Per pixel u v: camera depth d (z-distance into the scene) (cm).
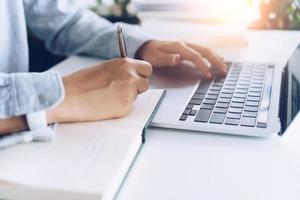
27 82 48
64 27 88
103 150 44
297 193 39
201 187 40
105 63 57
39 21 89
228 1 101
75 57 84
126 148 44
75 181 38
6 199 39
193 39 94
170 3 110
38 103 47
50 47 92
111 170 40
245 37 94
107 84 54
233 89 64
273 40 96
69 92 51
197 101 59
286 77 69
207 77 69
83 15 90
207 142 50
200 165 44
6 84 48
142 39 77
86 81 53
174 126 52
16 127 48
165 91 62
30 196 38
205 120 53
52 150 44
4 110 46
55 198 37
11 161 42
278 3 102
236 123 52
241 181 41
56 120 50
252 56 83
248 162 45
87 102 51
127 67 56
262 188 40
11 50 79
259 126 51
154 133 52
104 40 81
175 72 72
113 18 109
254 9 103
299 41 94
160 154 47
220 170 43
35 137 46
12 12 78
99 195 36
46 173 40
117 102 52
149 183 41
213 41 92
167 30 102
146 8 111
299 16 102
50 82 49
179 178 42
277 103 58
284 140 50
